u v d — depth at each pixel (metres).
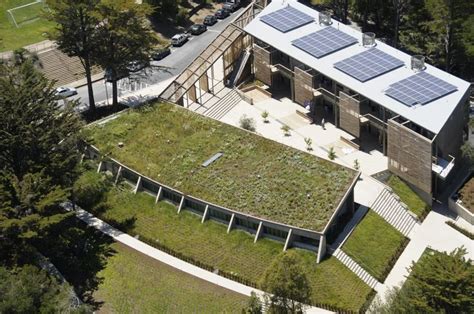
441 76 105.88
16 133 90.38
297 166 98.75
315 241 89.00
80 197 100.81
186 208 97.25
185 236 93.69
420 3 130.50
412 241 94.38
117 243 93.62
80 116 110.06
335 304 83.75
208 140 105.62
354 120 107.81
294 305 75.81
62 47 116.12
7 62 115.62
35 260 84.44
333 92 112.50
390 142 101.19
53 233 88.69
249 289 85.56
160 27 147.62
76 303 79.44
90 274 88.50
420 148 96.31
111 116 112.38
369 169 104.31
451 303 72.56
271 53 120.44
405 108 100.12
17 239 84.19
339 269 87.44
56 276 84.94
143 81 130.62
